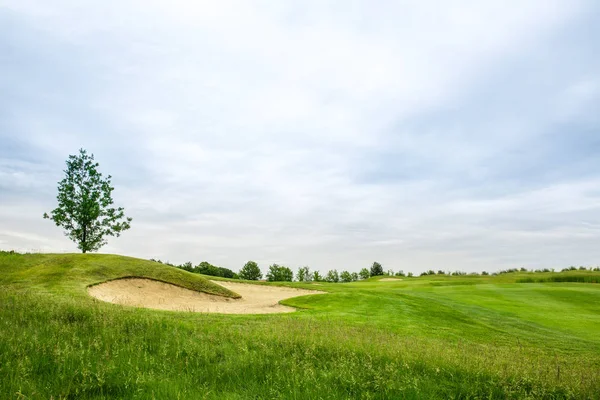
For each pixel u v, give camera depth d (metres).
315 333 12.19
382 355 9.12
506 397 6.77
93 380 6.22
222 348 9.20
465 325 20.86
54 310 12.12
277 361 8.00
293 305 26.03
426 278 68.19
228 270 99.44
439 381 7.39
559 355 14.94
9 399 5.22
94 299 18.89
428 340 14.41
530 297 32.31
